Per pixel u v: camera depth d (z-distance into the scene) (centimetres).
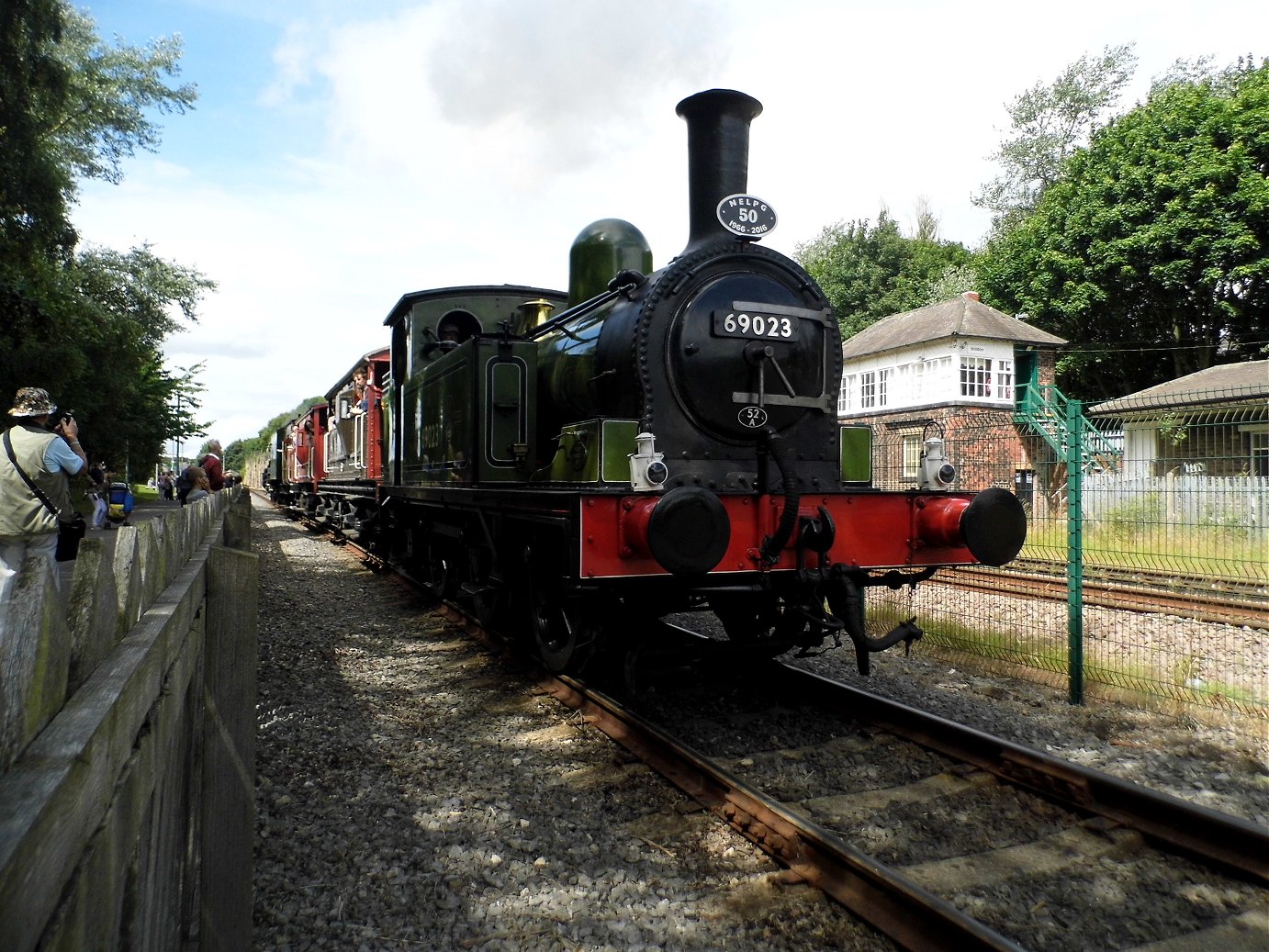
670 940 283
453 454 700
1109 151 2597
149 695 161
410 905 303
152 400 2442
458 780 416
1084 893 310
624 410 514
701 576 464
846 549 496
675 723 495
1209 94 2512
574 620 510
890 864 330
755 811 353
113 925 127
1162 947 278
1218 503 830
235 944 252
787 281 549
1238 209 2323
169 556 240
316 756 446
